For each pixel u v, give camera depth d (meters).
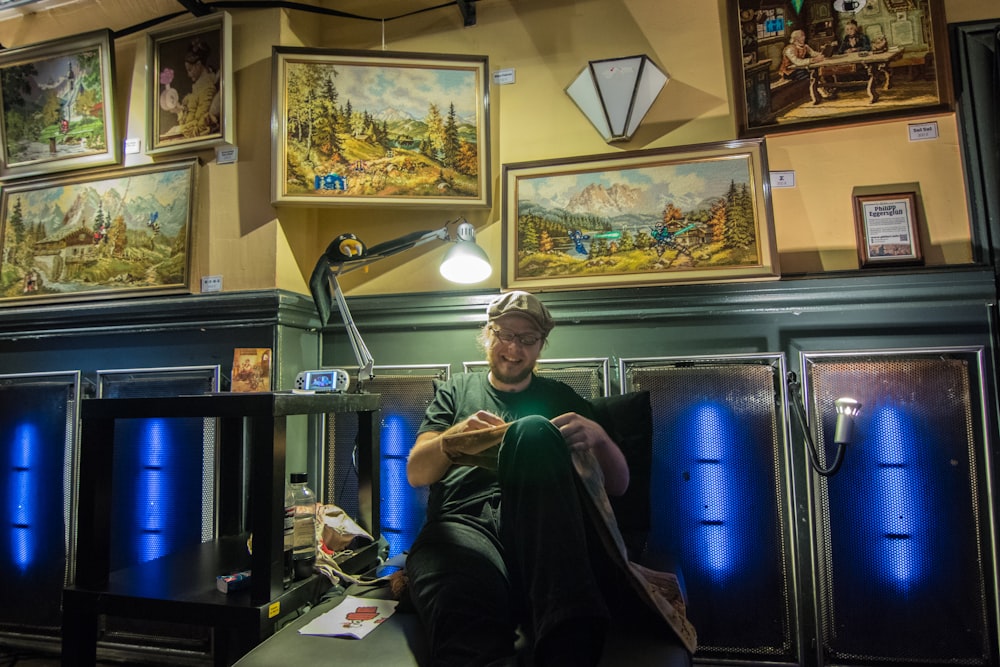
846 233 2.07
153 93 2.34
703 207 2.09
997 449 1.82
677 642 1.23
